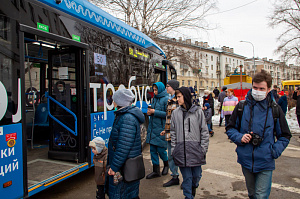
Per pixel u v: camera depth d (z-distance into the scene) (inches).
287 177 180.4
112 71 189.9
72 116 159.2
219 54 2874.0
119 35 202.7
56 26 133.9
